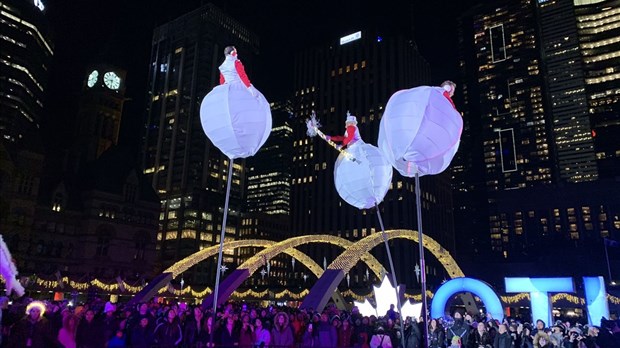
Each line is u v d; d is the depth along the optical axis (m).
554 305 48.31
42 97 131.25
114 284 71.56
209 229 152.12
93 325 13.12
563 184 174.75
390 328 15.76
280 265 164.75
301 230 140.38
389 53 142.00
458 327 15.20
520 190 183.12
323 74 150.62
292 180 147.12
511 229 181.50
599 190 166.75
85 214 95.12
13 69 114.81
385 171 11.11
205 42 180.00
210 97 9.55
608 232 161.00
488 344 14.70
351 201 11.38
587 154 194.38
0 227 75.06
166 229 151.75
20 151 84.38
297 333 15.32
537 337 13.30
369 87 141.50
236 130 9.25
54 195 92.06
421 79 149.62
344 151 11.29
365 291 85.69
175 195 155.00
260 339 13.34
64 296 66.94
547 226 174.25
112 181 101.25
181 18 187.38
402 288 28.92
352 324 16.77
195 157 164.88
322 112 147.00
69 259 90.94
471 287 25.38
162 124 179.00
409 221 125.56
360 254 29.64
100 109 121.38
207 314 15.39
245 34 195.88
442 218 149.75
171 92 180.88
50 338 12.16
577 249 111.62
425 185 140.38
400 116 8.89
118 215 99.19
